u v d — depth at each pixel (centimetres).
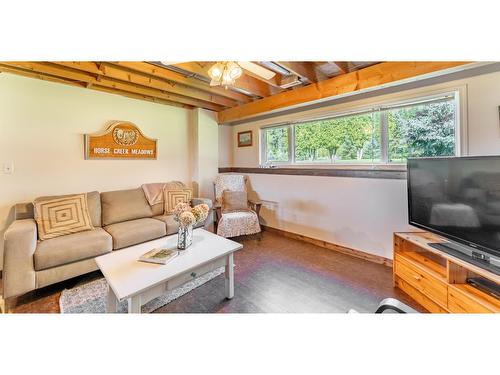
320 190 312
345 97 267
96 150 292
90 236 217
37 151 251
